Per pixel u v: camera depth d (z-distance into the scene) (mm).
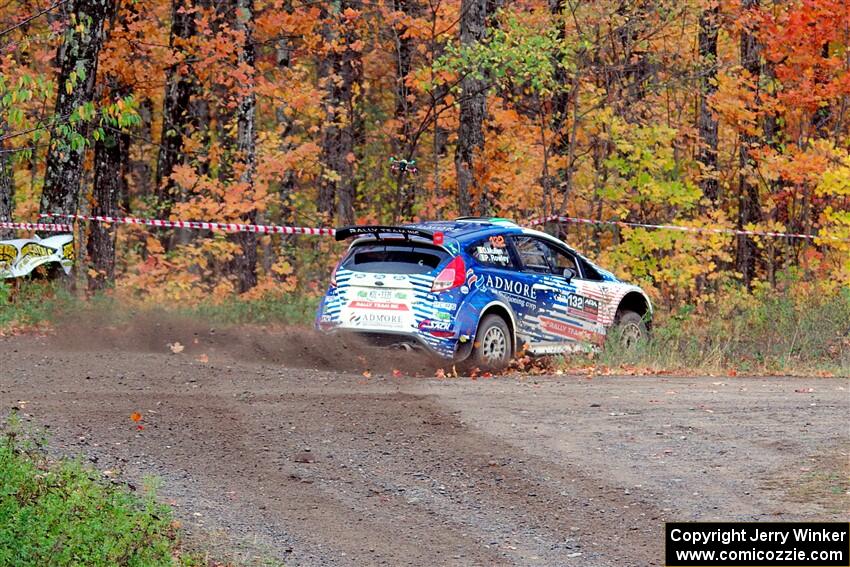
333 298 26453
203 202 38438
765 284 40719
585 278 29359
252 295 37156
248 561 13039
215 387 22000
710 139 44688
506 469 16938
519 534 14320
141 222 34219
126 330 29094
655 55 41531
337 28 45625
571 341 28469
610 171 41281
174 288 36562
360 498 15625
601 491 15945
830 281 40250
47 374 22672
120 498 13641
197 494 15469
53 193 33938
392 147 55250
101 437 17859
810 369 28359
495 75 38812
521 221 38469
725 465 17125
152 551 12758
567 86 39062
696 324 35812
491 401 21469
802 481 16219
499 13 39594
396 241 26281
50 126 19031
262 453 17531
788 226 46438
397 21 45250
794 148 42438
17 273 31859
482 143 39375
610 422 19875
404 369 25812
